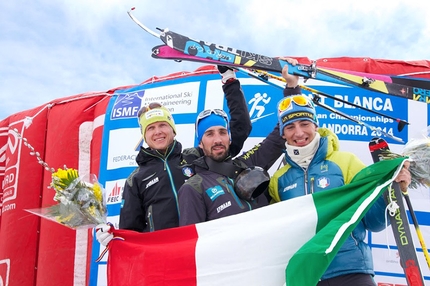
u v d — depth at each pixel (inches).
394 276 184.7
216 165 151.0
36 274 237.3
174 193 161.2
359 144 196.1
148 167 167.8
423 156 138.9
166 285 134.3
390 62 211.6
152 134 169.5
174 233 139.2
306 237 132.0
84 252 223.8
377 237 188.2
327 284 135.4
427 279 183.3
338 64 211.0
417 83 172.2
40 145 251.1
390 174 133.5
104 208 144.4
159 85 221.5
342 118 198.2
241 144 169.5
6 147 274.1
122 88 235.6
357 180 137.6
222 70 173.8
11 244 242.7
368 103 200.5
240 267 132.3
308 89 166.7
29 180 247.3
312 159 151.0
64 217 140.6
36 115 256.2
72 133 238.1
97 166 223.6
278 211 136.6
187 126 207.5
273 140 165.2
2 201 264.7
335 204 133.4
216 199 144.7
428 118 198.4
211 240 135.9
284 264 130.5
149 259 137.0
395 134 197.2
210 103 207.6
